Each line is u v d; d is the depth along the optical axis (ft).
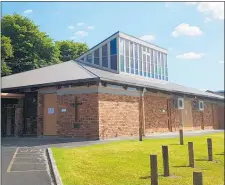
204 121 113.09
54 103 67.21
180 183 29.78
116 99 67.10
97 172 32.09
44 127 67.56
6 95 66.80
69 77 65.00
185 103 100.27
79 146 49.21
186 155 44.70
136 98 73.87
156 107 82.89
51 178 29.55
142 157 40.68
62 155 39.32
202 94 107.14
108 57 88.84
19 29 117.91
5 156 39.27
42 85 64.54
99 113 61.77
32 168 33.06
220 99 124.16
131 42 93.61
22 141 57.57
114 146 49.62
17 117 69.72
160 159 40.45
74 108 64.08
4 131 69.77
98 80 59.00
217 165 39.37
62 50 150.82
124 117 69.10
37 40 122.52
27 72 83.71
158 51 107.04
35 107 69.31
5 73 102.06
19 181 28.37
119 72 86.07
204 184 30.32
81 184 27.81
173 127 90.43
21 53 118.11
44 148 46.32
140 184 28.66
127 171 33.01
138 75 95.09
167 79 111.55
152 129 79.87
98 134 61.05
